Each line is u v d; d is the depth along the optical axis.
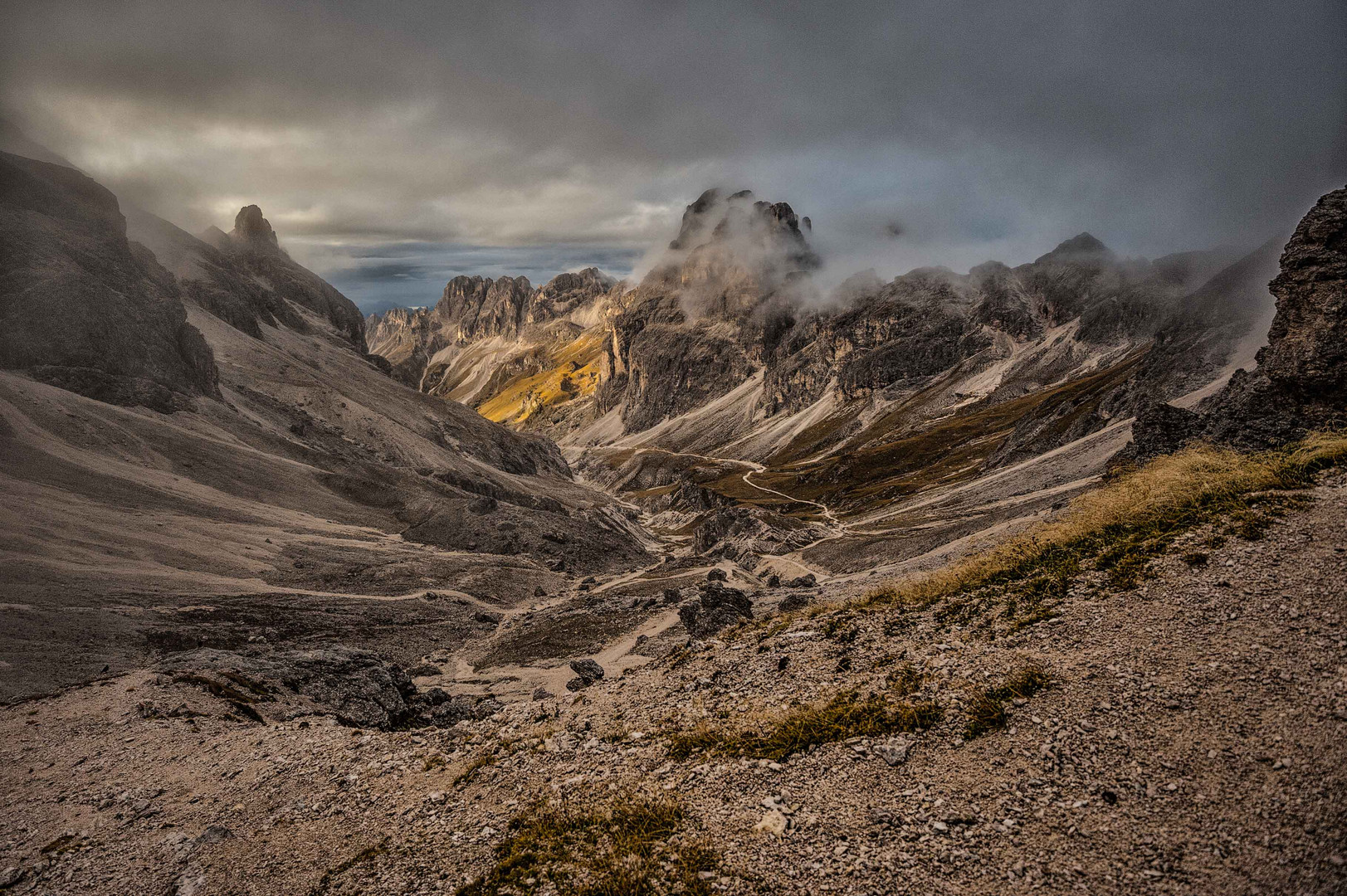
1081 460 109.25
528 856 13.51
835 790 13.27
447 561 121.00
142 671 42.97
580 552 148.12
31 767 27.88
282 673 42.16
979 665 15.72
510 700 53.16
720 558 134.75
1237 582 15.22
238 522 116.50
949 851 11.02
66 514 89.06
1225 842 9.68
